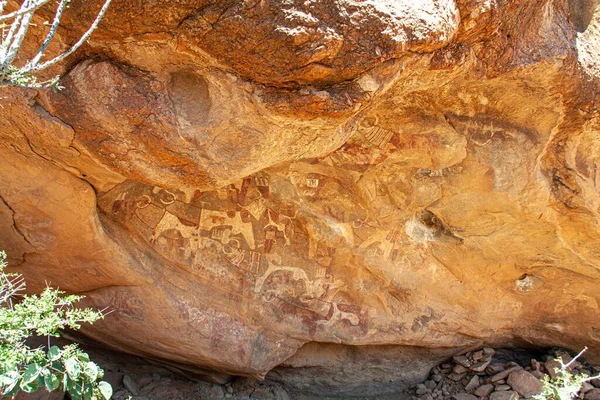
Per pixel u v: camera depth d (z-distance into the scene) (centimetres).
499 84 340
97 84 283
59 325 296
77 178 352
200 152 306
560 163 392
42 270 397
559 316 521
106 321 430
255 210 429
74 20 258
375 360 535
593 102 348
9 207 357
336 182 421
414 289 488
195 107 294
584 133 372
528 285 503
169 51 271
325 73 263
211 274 437
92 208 370
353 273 468
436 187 422
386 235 457
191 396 502
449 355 552
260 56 258
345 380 537
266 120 287
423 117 371
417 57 278
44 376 272
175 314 430
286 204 427
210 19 250
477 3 279
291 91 272
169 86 290
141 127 296
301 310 469
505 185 403
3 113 301
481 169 397
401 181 419
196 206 417
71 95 288
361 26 253
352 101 272
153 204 405
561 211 421
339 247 450
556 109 355
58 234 376
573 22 339
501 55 314
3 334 271
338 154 400
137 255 410
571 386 390
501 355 571
